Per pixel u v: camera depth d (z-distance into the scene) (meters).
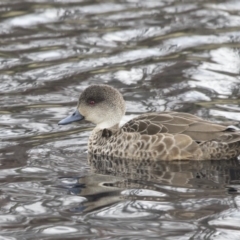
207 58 22.28
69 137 17.28
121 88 20.36
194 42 23.48
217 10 26.09
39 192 14.15
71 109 18.95
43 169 15.34
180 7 26.52
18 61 22.20
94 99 16.80
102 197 13.86
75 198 13.84
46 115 18.59
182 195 13.91
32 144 16.78
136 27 24.73
